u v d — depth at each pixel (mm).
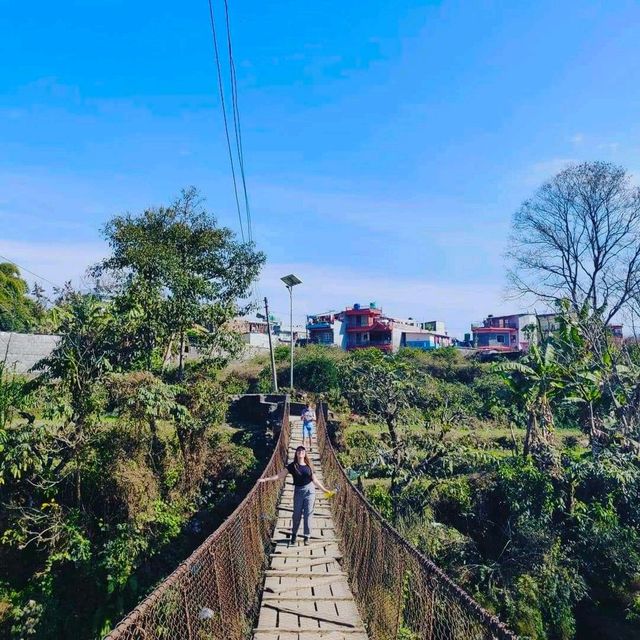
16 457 9961
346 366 25359
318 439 18422
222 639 4895
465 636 3580
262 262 19672
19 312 26641
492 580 12383
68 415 10641
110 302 12719
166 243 18297
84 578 10367
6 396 11328
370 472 15891
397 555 5285
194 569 4316
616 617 12266
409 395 20188
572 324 19188
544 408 17766
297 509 8641
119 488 10734
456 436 17922
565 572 12609
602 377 18438
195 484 13203
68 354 11047
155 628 3744
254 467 14758
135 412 11195
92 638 9672
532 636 11281
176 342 15516
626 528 13859
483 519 14391
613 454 15633
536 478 14445
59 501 10812
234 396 22406
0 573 10219
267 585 7020
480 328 51031
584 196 27844
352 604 6531
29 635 9344
